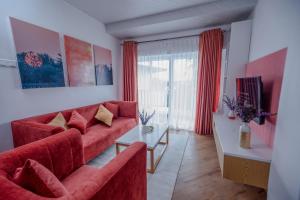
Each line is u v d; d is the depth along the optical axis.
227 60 3.03
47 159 1.17
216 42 3.05
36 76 2.03
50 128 1.59
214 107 3.27
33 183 0.77
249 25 2.56
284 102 1.15
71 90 2.63
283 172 1.10
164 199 1.54
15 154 1.02
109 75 3.62
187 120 3.62
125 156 0.98
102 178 0.76
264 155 1.44
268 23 1.78
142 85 3.97
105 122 2.78
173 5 2.64
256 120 1.72
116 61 3.92
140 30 3.33
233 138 1.86
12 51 1.79
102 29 3.34
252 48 2.45
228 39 3.09
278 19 1.51
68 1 2.46
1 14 1.68
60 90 2.43
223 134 1.99
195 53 3.37
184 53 3.46
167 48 3.56
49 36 2.18
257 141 1.77
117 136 2.65
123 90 4.09
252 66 2.32
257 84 1.69
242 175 1.49
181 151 2.54
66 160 1.33
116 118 3.27
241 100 2.07
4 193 0.64
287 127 1.08
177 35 3.46
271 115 1.57
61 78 2.40
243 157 1.45
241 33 2.62
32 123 1.74
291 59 1.08
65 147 1.32
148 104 3.96
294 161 0.96
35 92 2.06
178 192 1.64
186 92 3.55
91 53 3.04
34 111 2.06
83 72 2.84
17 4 1.82
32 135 1.65
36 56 2.02
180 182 1.80
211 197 1.56
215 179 1.84
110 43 3.64
